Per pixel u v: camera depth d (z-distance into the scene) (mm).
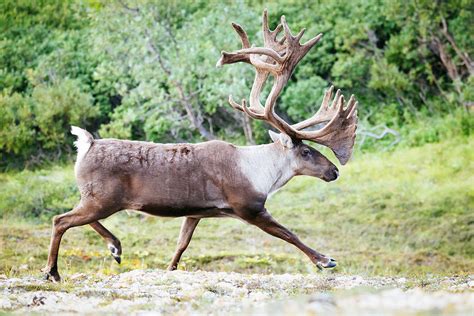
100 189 31156
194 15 76000
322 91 74000
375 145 72750
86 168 31250
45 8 84188
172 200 31938
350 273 43469
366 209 59125
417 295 25703
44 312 24109
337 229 56219
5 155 75188
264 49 33719
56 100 73625
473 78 72062
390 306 23688
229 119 75562
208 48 68812
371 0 78312
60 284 29562
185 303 25547
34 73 76062
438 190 61219
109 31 69750
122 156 31547
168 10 72125
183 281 31016
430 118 73938
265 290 28656
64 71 78188
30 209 60469
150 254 49375
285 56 34094
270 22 79500
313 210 59594
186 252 50062
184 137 74312
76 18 83562
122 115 72312
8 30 82000
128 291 28078
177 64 68188
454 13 76062
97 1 78062
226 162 32625
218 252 49625
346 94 78688
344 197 61562
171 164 31953
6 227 54281
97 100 79250
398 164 67125
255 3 80438
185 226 35125
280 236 33250
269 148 33812
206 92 69562
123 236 53344
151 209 31984
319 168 34625
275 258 48625
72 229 53750
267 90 72062
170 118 70438
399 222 56688
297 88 73125
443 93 74000
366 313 22766
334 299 24922
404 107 77188
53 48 80938
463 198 59438
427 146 69812
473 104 72125
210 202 32469
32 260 46062
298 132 34250
